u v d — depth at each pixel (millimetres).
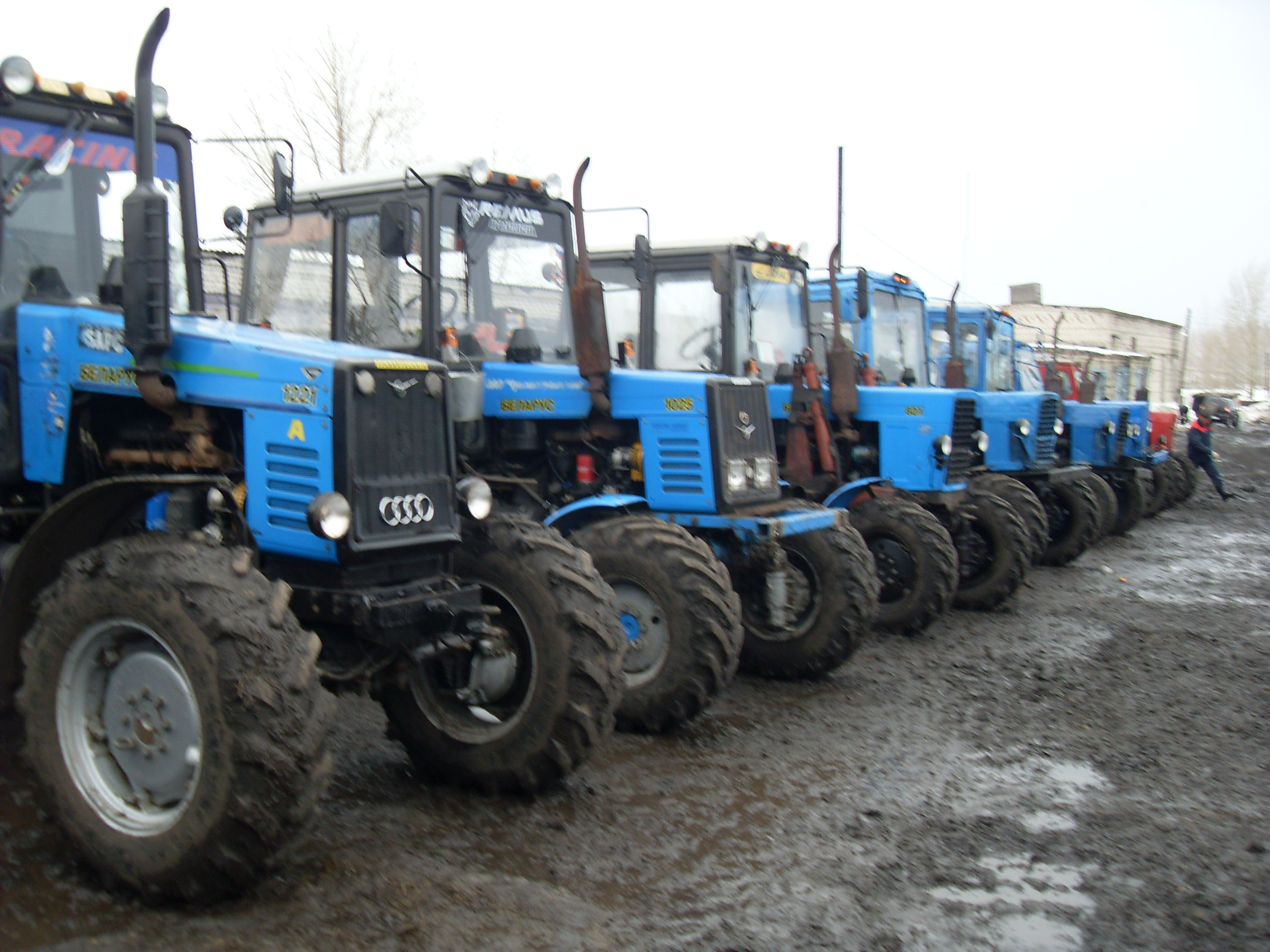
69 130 4152
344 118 13023
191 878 2885
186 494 3557
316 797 2951
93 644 3148
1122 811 4098
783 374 7453
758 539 5332
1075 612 8297
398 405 3555
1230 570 10688
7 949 2695
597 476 5695
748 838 3729
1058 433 11305
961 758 4734
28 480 4035
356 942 2816
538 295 5766
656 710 4848
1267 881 3484
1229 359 74312
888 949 2971
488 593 4055
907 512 7121
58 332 3934
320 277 5773
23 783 3764
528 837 3629
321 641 3631
